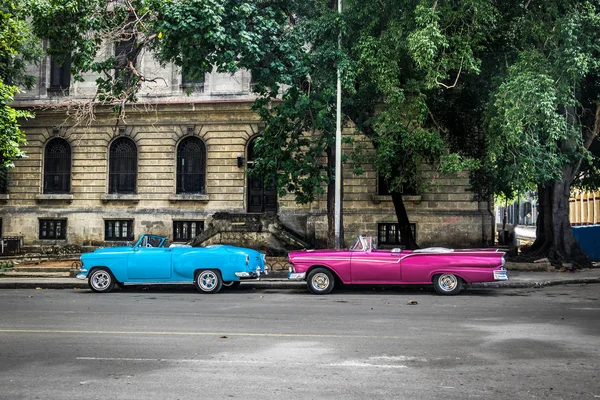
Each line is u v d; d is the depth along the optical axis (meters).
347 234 28.42
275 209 29.73
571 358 7.66
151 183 30.39
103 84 20.22
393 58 18.36
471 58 17.20
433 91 20.73
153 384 6.46
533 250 24.31
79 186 31.00
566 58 17.70
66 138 31.27
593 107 23.72
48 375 6.89
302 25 19.31
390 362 7.46
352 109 21.69
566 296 14.77
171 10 16.22
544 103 16.34
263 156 22.83
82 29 18.64
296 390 6.21
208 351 8.14
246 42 16.78
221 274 16.03
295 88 19.30
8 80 29.09
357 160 21.69
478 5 17.17
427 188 20.17
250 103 29.27
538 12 19.30
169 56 17.47
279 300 14.17
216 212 27.05
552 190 23.25
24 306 13.16
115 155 31.17
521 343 8.62
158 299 14.54
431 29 16.55
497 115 18.69
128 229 30.64
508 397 5.97
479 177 25.05
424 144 18.67
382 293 15.68
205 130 30.11
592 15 17.66
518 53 19.06
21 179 31.48
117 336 9.28
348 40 19.89
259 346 8.46
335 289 16.72
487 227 27.50
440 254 15.09
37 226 31.20
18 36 21.75
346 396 6.00
